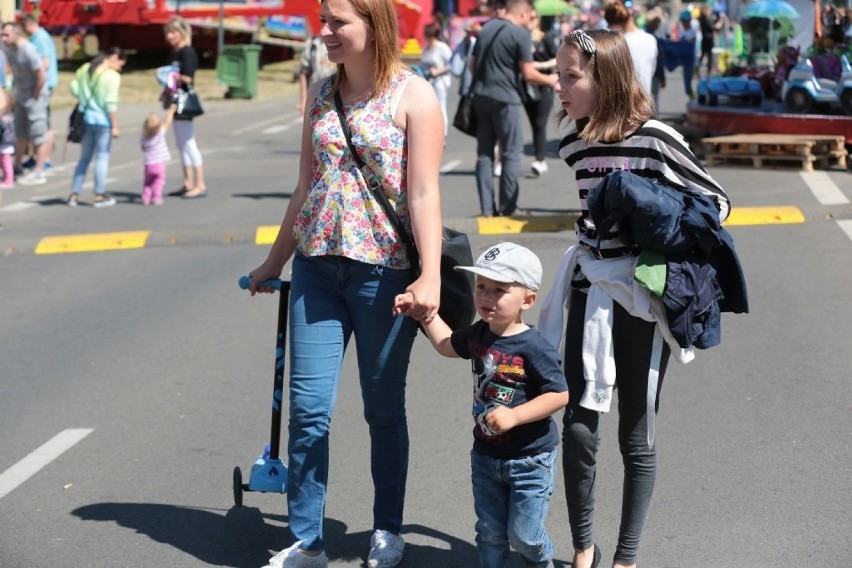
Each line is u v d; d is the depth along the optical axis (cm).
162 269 1102
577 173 452
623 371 445
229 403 709
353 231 457
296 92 3341
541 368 418
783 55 1909
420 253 448
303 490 464
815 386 703
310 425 462
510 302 417
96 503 559
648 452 449
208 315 927
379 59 452
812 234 1141
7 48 1856
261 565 491
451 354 445
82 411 699
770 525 515
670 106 2580
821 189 1359
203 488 577
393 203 459
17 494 572
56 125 2419
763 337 809
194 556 500
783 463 585
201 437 650
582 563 459
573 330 448
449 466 597
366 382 475
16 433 662
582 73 432
